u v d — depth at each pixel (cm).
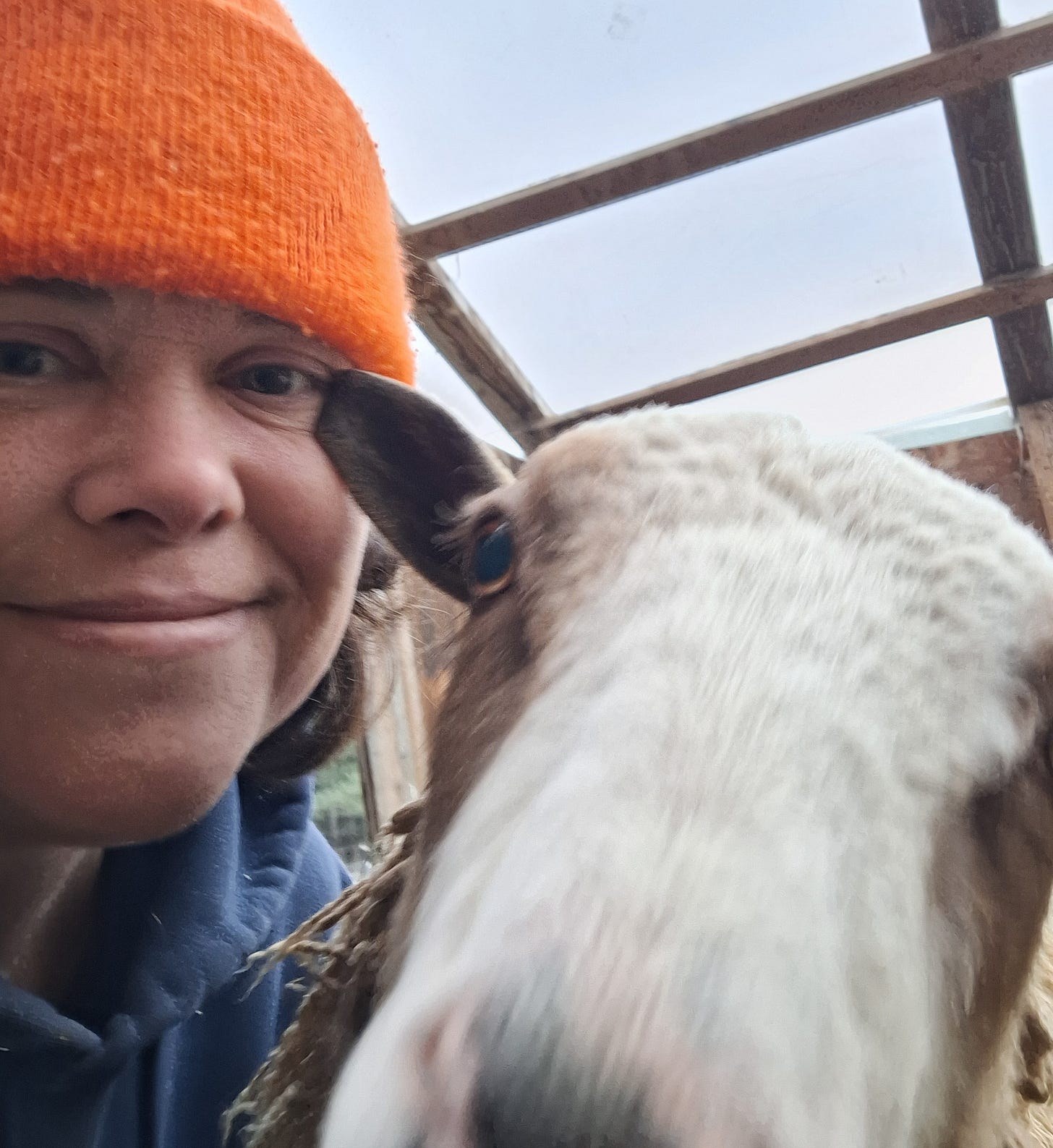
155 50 22
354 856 81
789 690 20
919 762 20
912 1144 21
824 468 25
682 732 19
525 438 109
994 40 76
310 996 29
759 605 21
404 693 75
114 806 22
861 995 18
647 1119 14
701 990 15
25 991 24
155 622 22
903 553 23
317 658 28
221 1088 33
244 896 32
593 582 24
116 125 21
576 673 21
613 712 19
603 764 18
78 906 30
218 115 22
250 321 24
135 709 22
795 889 17
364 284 26
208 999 33
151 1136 30
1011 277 97
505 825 20
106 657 22
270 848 34
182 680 23
